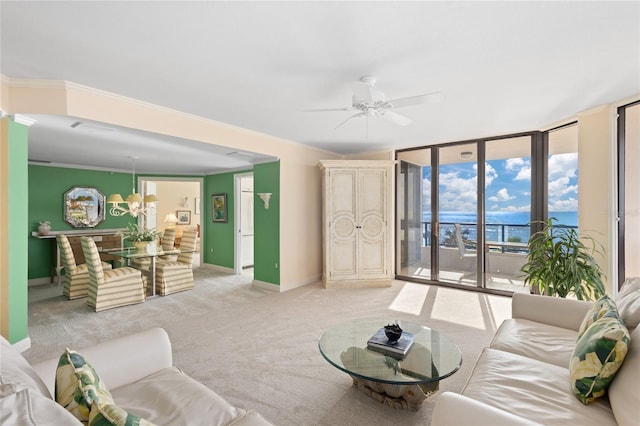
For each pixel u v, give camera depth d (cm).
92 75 260
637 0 168
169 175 725
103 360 150
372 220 516
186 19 184
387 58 231
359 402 211
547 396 143
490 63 240
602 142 336
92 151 495
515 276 466
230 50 220
